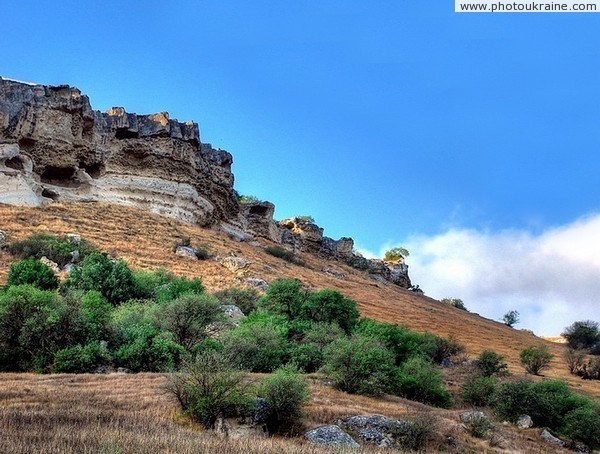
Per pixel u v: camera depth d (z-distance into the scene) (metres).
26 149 63.97
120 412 17.48
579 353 61.75
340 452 15.66
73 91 68.25
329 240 117.50
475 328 81.69
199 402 18.50
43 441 12.48
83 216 62.22
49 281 38.12
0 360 25.56
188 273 56.31
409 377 31.83
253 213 96.69
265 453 13.95
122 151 72.69
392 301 84.19
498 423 29.55
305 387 21.53
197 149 80.44
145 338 28.11
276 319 38.84
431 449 21.44
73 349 25.44
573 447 28.36
